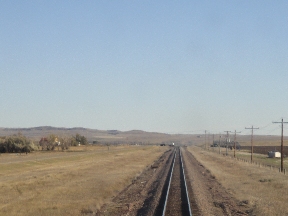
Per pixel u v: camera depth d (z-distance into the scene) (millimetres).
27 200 27234
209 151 139250
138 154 105875
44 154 88500
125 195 31219
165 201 26438
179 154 112188
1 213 22188
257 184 38500
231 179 44156
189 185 37750
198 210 23703
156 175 50000
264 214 22281
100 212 23312
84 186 35156
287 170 59031
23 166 57188
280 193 31797
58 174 45625
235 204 26828
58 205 24859
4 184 35812
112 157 87750
